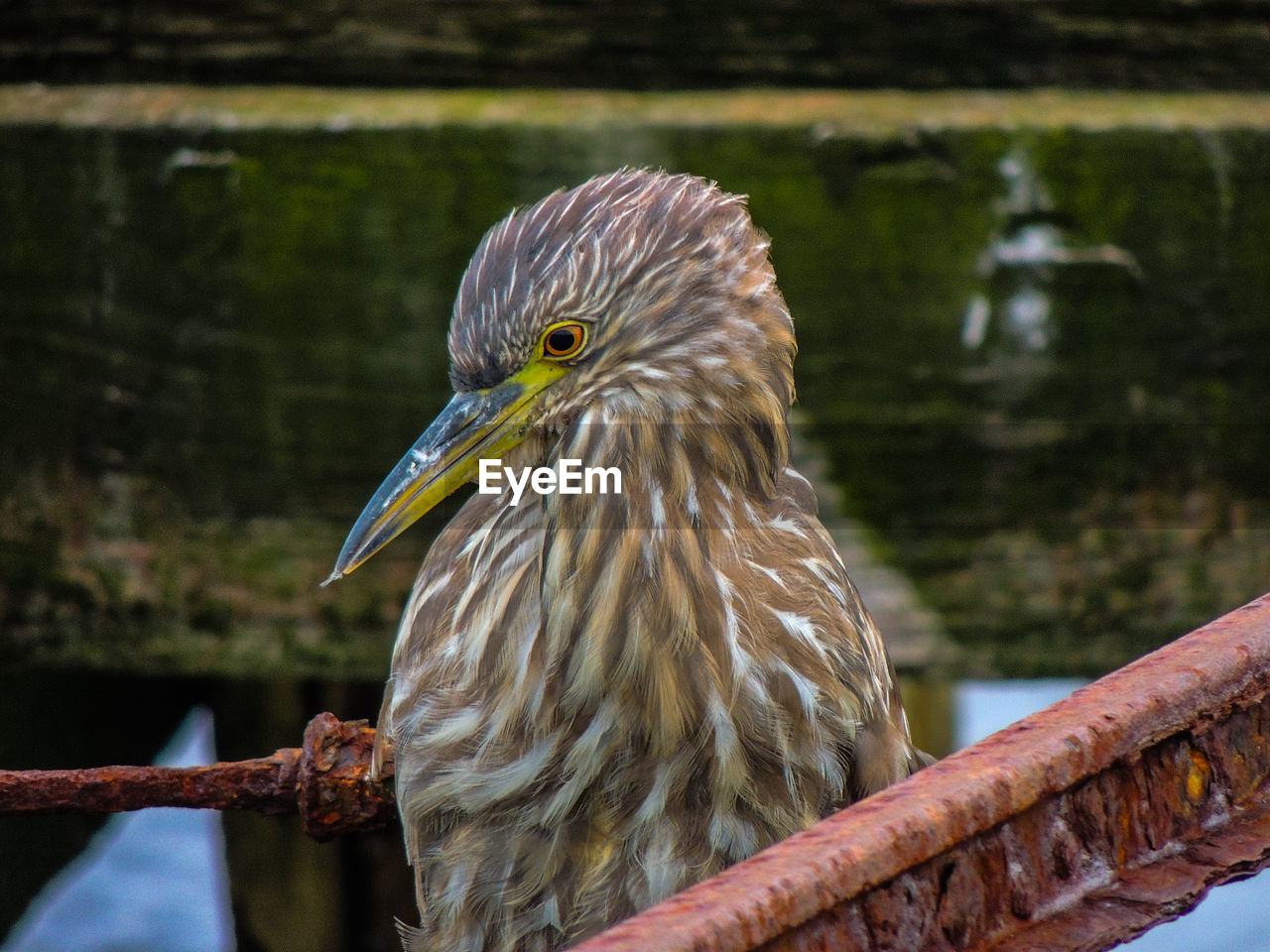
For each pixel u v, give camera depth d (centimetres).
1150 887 350
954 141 988
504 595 489
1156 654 383
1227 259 1018
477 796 483
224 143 985
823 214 992
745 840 480
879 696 506
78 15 1066
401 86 1058
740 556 490
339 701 1427
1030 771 338
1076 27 1063
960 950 329
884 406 1023
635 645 473
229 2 1055
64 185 1015
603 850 483
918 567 1046
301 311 1004
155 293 1017
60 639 1084
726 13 1046
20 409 1061
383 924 1448
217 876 1706
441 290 995
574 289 493
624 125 973
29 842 1277
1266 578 1066
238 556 1044
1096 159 998
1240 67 1078
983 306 1010
